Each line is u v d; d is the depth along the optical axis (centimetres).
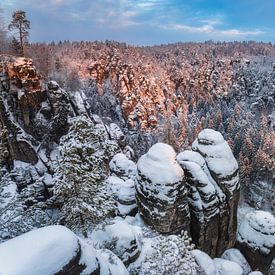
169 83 14388
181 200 2445
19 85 4106
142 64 14412
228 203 2794
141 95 10850
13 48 5156
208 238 2717
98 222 1731
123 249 1834
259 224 2802
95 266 1118
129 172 3153
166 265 1625
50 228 1069
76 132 1520
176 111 12456
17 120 4006
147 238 2223
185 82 15300
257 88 15962
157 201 2384
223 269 2303
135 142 8112
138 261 1891
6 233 1366
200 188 2633
